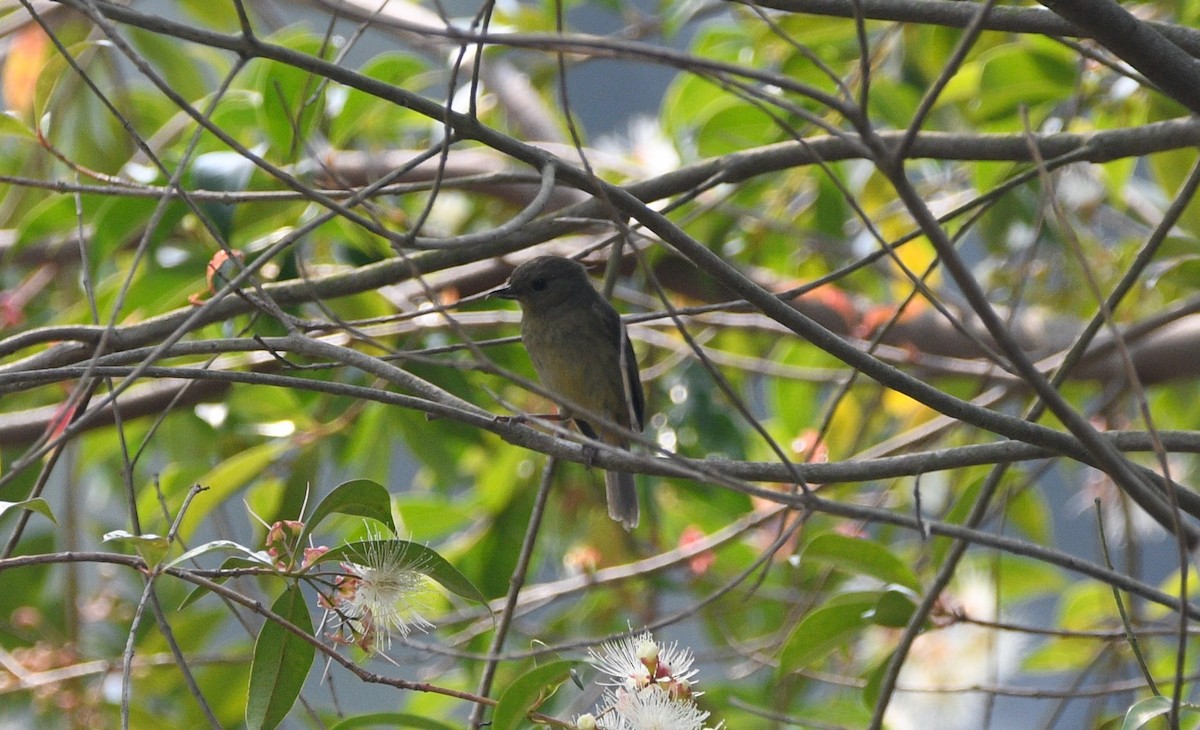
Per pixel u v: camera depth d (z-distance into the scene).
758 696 10.69
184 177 9.27
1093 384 12.15
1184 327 11.76
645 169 12.47
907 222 13.20
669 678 5.87
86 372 5.99
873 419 13.49
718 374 5.01
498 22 13.12
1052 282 12.59
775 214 13.02
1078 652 11.75
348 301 10.98
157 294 9.85
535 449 6.65
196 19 13.42
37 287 12.45
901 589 7.89
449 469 12.23
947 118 11.81
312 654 6.04
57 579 12.66
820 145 8.06
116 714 10.93
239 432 11.64
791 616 10.48
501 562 12.16
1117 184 11.11
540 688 5.94
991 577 11.11
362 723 6.46
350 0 11.71
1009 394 10.80
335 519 9.52
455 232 13.31
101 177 7.73
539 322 10.10
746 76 4.76
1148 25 6.67
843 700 11.10
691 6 12.48
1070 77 10.15
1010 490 10.01
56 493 14.02
